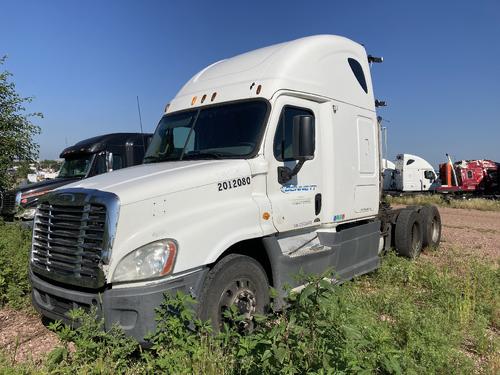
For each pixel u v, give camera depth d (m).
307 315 3.29
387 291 6.16
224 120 5.64
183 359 3.54
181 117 6.15
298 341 3.20
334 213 6.34
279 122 5.48
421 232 9.78
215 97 5.94
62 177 12.62
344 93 6.75
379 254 8.28
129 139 12.80
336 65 6.67
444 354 4.04
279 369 3.12
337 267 6.34
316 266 5.84
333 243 6.27
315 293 3.33
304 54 6.07
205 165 4.92
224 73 6.25
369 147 7.39
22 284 6.16
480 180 35.88
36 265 4.71
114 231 3.96
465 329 5.11
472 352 4.63
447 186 34.75
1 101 13.40
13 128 13.56
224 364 3.58
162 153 6.02
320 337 3.22
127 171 5.19
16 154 13.81
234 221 4.71
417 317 4.84
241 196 4.94
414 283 7.04
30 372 3.78
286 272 5.27
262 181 5.18
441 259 9.55
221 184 4.73
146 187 4.22
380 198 8.59
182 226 4.30
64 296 4.26
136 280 3.97
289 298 3.70
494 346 4.57
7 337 5.02
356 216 6.97
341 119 6.59
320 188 6.16
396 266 7.69
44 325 5.30
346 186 6.66
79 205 4.23
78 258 4.17
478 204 27.91
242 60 6.34
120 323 3.96
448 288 6.42
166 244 4.11
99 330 3.98
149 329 3.92
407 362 3.72
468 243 12.19
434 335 4.31
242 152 5.24
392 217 9.16
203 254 4.33
